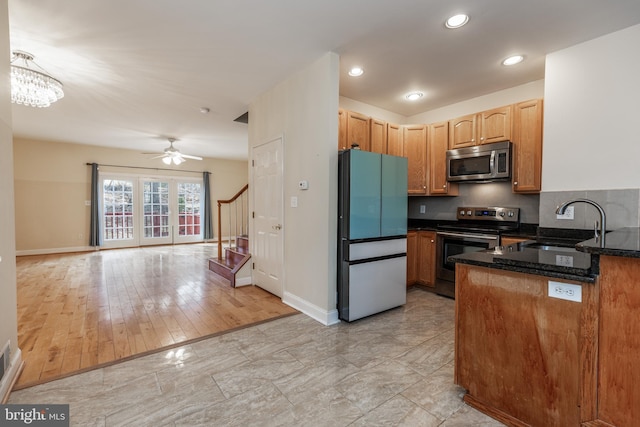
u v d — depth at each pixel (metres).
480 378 1.65
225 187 9.02
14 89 2.75
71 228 6.84
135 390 1.81
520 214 3.56
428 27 2.35
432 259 3.84
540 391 1.44
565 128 2.66
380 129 3.80
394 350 2.33
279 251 3.54
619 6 2.08
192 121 4.95
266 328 2.74
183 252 6.90
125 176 7.48
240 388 1.84
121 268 5.18
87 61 2.88
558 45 2.62
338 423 1.55
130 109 4.34
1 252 1.72
